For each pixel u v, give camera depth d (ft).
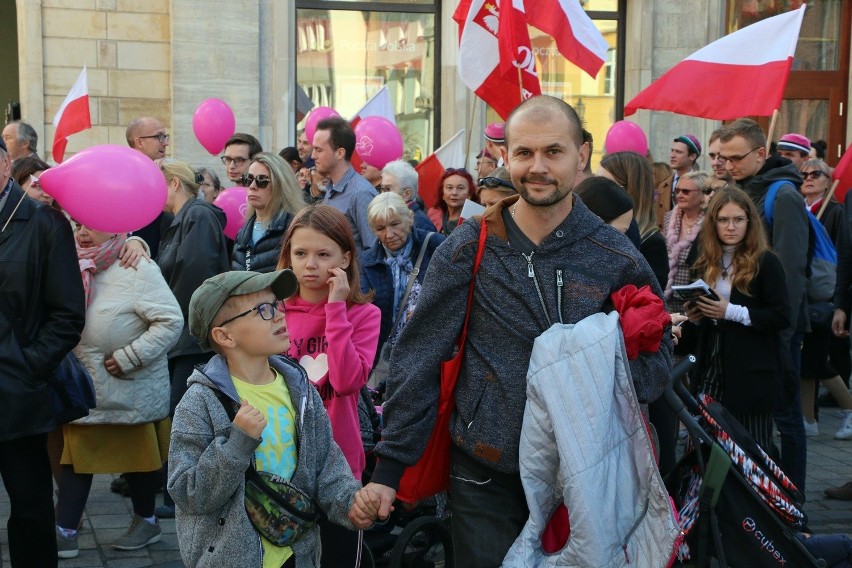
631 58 38.86
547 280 9.71
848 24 40.93
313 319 12.59
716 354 16.66
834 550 12.59
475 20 21.99
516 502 9.98
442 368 9.98
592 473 9.21
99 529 17.89
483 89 22.09
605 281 9.74
